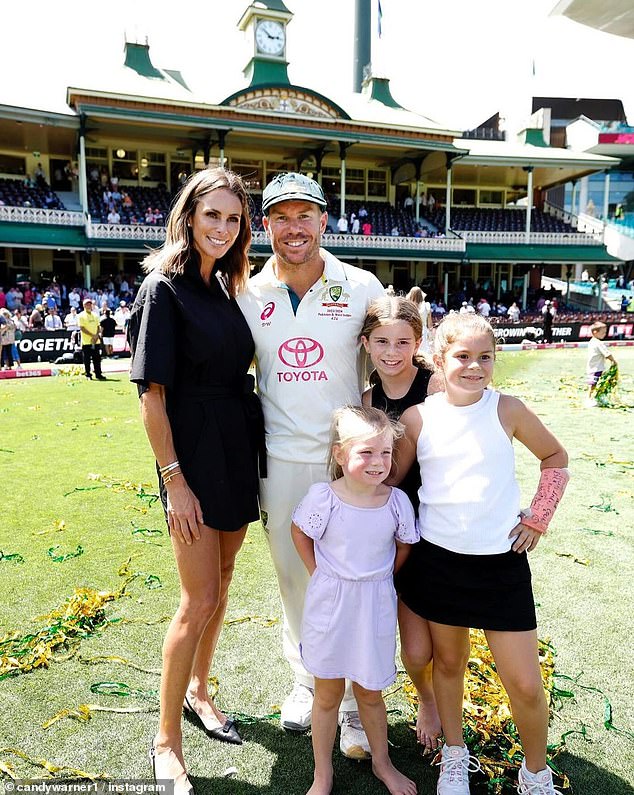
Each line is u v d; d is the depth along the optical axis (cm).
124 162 2905
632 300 3203
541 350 2155
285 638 277
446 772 226
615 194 5072
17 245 2395
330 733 230
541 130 3841
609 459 695
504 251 3256
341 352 255
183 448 231
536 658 212
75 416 954
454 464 219
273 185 241
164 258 232
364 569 221
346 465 222
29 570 402
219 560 239
